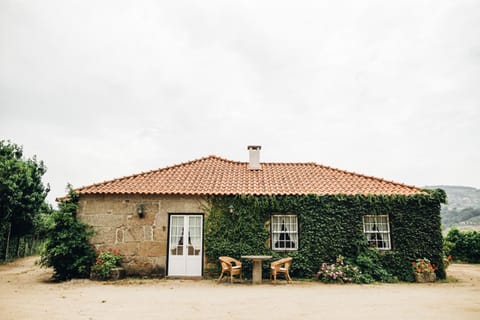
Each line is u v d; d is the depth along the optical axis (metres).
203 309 8.22
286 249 14.27
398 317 7.49
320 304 8.85
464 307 8.52
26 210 23.41
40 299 9.41
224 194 14.35
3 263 20.84
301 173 17.17
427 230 14.22
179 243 14.31
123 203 14.43
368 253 13.84
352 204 14.34
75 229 13.62
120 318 7.35
